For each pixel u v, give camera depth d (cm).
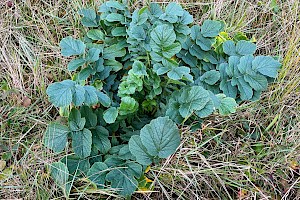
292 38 178
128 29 159
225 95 151
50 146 142
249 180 144
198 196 143
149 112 161
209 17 194
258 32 195
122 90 146
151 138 134
